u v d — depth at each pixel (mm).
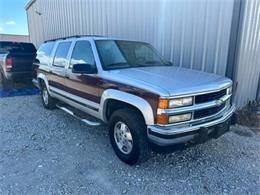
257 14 5469
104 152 3852
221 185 3012
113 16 7930
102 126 5047
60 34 11633
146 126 3100
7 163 3531
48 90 5902
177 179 3123
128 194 2834
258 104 6125
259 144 4184
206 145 4082
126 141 3432
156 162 3525
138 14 7012
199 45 5656
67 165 3461
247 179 3148
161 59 4766
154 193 2855
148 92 2961
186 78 3400
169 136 2820
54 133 4680
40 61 6297
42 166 3438
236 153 3834
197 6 5539
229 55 5172
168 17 6211
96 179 3117
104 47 4117
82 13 9516
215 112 3305
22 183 3043
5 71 8344
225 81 3582
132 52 4363
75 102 4609
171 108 2850
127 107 3418
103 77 3674
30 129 4910
